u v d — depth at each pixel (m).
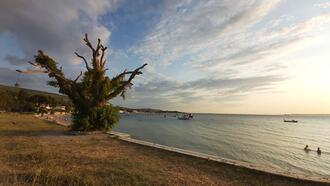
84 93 25.97
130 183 7.41
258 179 8.65
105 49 27.23
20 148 13.55
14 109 102.50
